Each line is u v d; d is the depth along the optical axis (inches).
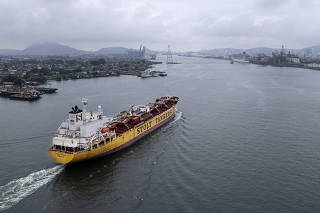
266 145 2930.6
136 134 3125.0
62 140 2471.7
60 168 2410.2
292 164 2466.8
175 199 1916.8
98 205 1871.3
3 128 3614.7
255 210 1792.6
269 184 2117.4
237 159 2571.4
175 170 2357.3
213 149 2822.3
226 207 1823.3
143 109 3710.6
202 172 2311.8
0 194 1987.0
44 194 1999.3
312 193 1993.1
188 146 2918.3
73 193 2018.9
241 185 2097.7
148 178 2230.6
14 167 2420.0
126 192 2031.3
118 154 2773.1
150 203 1877.5
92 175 2304.4
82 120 2736.2
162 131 3499.0
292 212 1775.3
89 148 2472.9
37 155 2684.5
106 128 2741.1
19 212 1781.5
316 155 2664.9
